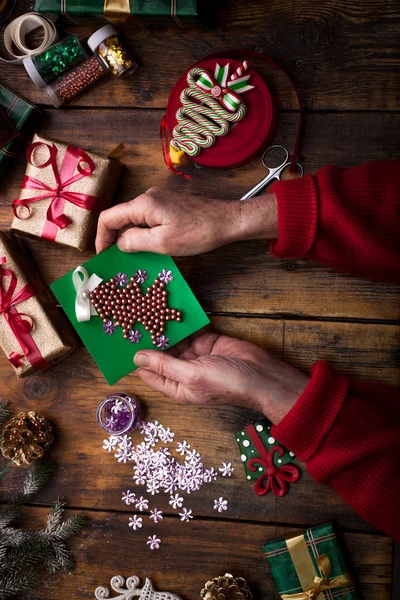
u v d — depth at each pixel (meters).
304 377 0.78
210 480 0.83
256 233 0.77
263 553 0.82
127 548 0.84
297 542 0.79
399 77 0.83
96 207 0.82
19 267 0.82
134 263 0.81
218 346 0.81
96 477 0.84
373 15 0.83
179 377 0.77
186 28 0.85
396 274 0.76
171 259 0.81
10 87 0.87
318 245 0.75
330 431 0.73
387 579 0.80
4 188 0.87
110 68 0.84
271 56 0.84
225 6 0.85
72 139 0.86
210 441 0.83
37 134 0.83
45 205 0.82
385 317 0.82
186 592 0.83
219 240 0.77
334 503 0.82
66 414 0.85
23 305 0.82
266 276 0.83
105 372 0.80
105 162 0.81
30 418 0.83
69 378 0.85
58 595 0.84
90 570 0.84
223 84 0.82
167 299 0.81
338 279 0.83
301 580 0.79
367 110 0.83
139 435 0.84
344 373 0.82
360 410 0.73
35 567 0.84
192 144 0.81
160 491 0.84
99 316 0.81
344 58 0.84
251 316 0.84
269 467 0.81
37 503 0.85
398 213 0.73
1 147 0.83
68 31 0.87
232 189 0.84
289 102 0.84
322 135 0.84
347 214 0.73
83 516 0.83
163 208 0.76
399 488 0.72
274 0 0.84
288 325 0.83
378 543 0.81
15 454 0.81
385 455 0.72
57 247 0.86
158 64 0.86
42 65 0.83
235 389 0.76
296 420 0.73
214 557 0.83
